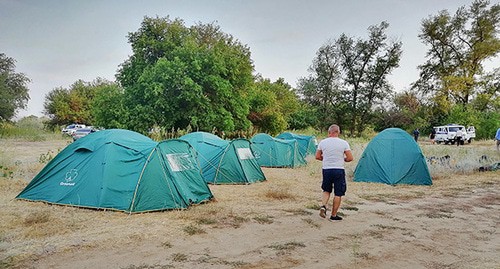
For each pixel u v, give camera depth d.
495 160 16.44
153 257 4.66
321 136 39.69
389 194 9.65
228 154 11.27
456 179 12.52
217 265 4.44
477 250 5.26
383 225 6.53
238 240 5.46
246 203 8.15
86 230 5.70
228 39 34.12
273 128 33.59
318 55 47.28
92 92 53.66
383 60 44.03
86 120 51.47
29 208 6.94
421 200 8.97
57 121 50.25
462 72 43.47
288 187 10.49
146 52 26.70
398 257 4.91
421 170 11.39
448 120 42.19
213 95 25.91
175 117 23.92
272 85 44.62
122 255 4.70
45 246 4.91
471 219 7.11
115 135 7.96
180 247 5.08
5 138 29.47
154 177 7.27
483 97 41.88
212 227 6.12
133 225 6.02
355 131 46.34
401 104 53.28
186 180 7.96
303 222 6.58
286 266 4.46
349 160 6.86
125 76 26.64
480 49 41.41
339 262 4.66
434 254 5.06
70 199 7.24
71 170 7.62
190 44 25.14
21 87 38.66
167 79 22.97
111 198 7.00
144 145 7.73
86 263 4.39
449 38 44.41
